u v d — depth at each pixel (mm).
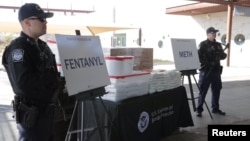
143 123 3480
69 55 2633
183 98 4395
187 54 4762
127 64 3359
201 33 19828
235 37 17438
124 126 3139
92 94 2842
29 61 2076
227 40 16125
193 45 4953
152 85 3721
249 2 15562
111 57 3275
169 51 22359
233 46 17547
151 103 3637
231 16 15742
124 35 26453
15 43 2096
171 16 22156
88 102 3273
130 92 3357
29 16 2137
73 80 2607
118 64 3244
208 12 18953
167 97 3967
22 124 2154
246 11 15625
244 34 16922
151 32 24156
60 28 8172
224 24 18109
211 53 5129
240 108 6000
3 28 7078
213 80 5250
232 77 11430
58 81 2389
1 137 4090
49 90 2229
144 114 3496
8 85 9352
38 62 2135
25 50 2076
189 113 4465
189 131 4438
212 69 5168
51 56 2324
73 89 2594
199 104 5258
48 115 2270
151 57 4543
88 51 2877
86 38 2904
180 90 4309
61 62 2535
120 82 3248
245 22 16797
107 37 26047
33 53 2119
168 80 4016
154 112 3701
